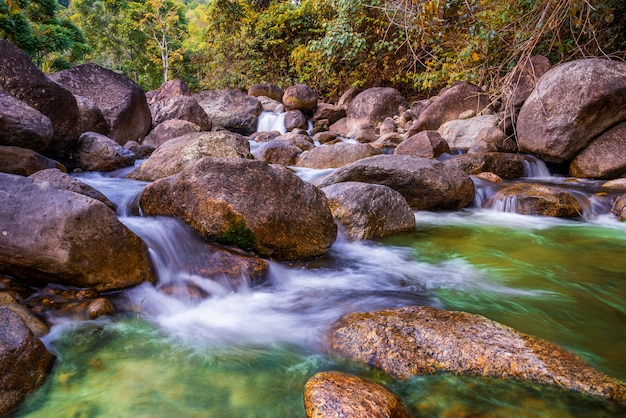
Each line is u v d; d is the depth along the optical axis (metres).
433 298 3.24
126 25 30.88
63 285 2.90
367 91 13.46
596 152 6.85
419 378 2.13
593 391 1.96
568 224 5.38
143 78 34.97
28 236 2.70
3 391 1.91
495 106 9.80
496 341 2.30
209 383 2.19
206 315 2.96
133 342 2.55
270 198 3.69
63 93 6.04
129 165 6.93
